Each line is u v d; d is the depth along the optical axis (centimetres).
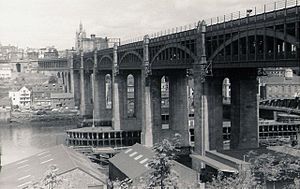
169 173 3953
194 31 9775
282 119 16850
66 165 7588
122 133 15612
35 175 7731
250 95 9212
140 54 13438
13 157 12838
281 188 5956
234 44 8638
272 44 7862
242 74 9181
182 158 11981
